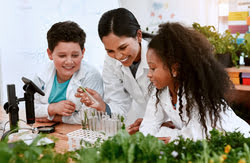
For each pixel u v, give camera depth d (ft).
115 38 4.23
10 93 4.43
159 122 4.75
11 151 2.19
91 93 5.06
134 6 9.91
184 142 2.78
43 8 8.60
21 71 8.43
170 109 4.45
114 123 4.36
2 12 7.99
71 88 5.35
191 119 4.10
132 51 4.41
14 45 8.26
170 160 2.41
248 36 7.90
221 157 2.26
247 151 2.35
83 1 9.36
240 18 8.77
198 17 9.29
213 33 7.71
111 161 2.34
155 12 9.78
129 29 4.28
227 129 4.08
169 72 3.81
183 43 3.73
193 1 9.27
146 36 4.98
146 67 5.07
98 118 4.56
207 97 3.82
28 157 2.28
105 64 5.74
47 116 5.28
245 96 7.66
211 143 2.81
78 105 5.35
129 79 5.45
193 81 3.78
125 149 2.38
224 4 8.97
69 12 9.12
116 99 5.65
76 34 4.90
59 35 4.79
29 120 4.55
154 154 2.41
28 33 8.44
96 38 9.81
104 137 3.96
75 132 4.20
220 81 3.95
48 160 2.30
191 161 2.41
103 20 4.32
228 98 4.20
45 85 5.49
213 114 4.03
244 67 7.70
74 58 4.99
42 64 8.80
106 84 5.74
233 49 7.65
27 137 4.24
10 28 8.15
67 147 4.02
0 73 7.94
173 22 3.98
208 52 3.91
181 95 3.93
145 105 5.74
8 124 5.25
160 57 3.72
